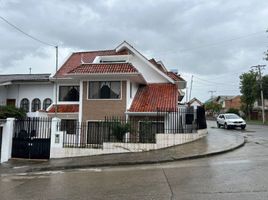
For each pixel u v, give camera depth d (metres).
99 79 20.45
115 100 20.16
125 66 20.38
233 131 28.30
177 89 23.28
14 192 8.73
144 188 8.22
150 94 22.11
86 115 20.48
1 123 16.39
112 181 9.53
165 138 16.91
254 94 54.50
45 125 17.02
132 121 17.98
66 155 16.30
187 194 7.32
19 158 16.55
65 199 7.52
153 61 27.30
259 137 22.36
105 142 16.33
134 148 16.17
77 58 26.05
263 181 8.30
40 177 11.32
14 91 25.41
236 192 7.28
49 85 24.72
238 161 12.01
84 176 10.91
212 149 15.23
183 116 19.16
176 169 11.05
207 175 9.48
